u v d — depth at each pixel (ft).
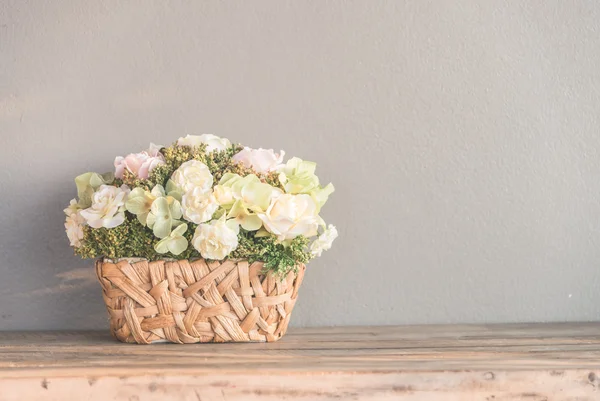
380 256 5.24
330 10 5.20
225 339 4.71
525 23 5.28
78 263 5.14
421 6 5.24
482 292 5.29
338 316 5.23
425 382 4.36
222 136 5.17
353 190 5.22
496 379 4.38
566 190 5.31
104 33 5.14
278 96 5.19
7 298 5.12
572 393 4.42
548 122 5.30
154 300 4.64
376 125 5.23
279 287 4.71
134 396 4.29
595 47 5.31
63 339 4.86
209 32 5.16
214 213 4.60
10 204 5.12
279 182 4.72
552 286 5.31
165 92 5.16
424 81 5.24
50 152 5.13
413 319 5.26
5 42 5.11
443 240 5.27
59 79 5.13
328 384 4.33
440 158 5.26
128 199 4.60
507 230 5.29
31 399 4.27
